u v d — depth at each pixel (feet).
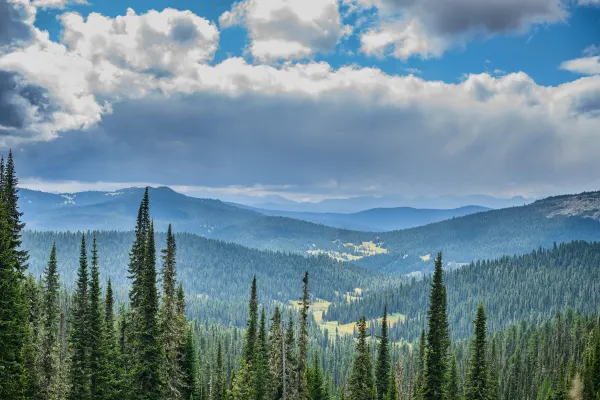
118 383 168.04
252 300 266.57
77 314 165.27
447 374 199.62
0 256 123.03
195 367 260.21
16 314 124.88
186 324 245.45
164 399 189.06
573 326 634.02
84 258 170.09
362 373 221.05
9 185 172.76
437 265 201.05
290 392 236.63
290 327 241.96
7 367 120.16
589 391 297.53
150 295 179.52
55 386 180.34
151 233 181.98
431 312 200.03
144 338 178.19
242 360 251.60
